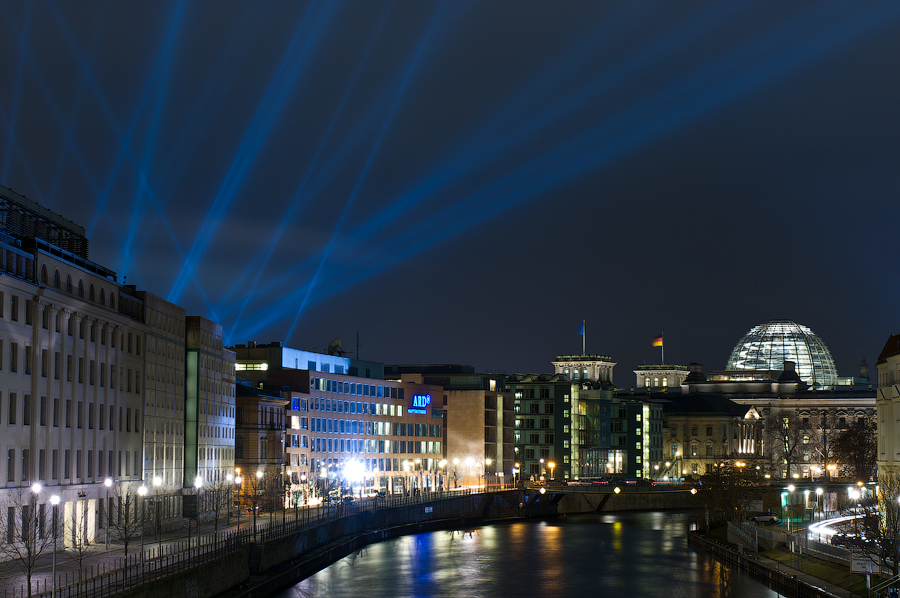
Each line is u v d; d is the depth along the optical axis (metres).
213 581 96.88
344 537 161.62
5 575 86.88
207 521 143.50
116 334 121.62
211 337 158.62
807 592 111.00
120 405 122.19
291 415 197.88
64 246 125.00
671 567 148.00
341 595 119.06
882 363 143.62
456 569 143.00
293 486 195.38
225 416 165.75
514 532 196.25
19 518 95.06
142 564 85.88
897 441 135.38
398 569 141.00
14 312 97.50
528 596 123.75
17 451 96.81
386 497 199.50
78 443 110.19
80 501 109.12
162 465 137.25
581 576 139.12
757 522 183.75
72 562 96.00
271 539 120.25
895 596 93.06
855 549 99.81
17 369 97.38
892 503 114.12
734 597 121.75
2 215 109.06
